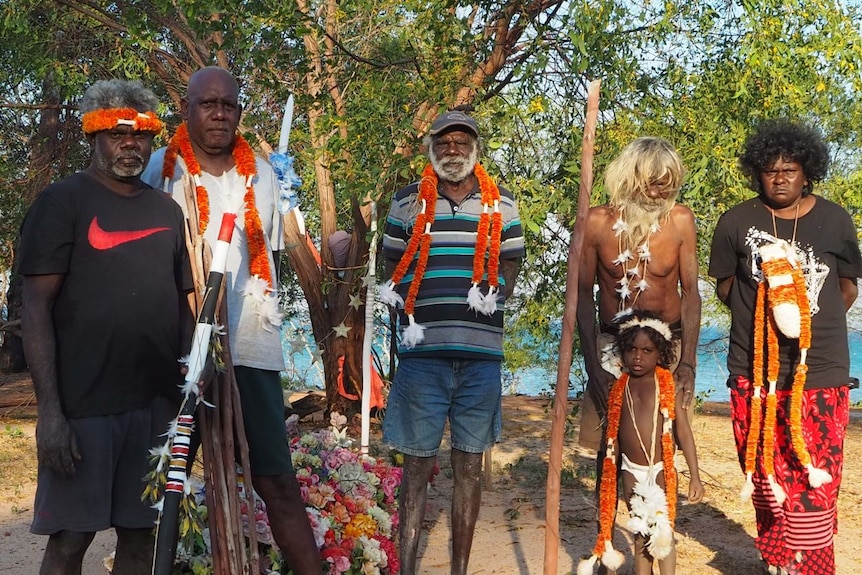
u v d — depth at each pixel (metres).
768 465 4.28
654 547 3.98
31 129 14.46
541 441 8.95
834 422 4.32
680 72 7.52
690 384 4.15
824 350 4.30
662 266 4.16
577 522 5.88
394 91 7.29
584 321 4.30
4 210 13.57
